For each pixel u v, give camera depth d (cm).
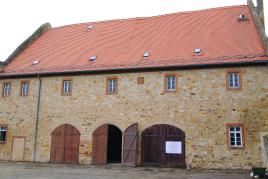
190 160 2130
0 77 2758
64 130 2486
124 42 2725
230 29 2464
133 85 2348
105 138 2364
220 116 2111
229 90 2117
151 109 2275
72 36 3083
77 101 2484
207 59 2197
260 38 2214
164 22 2853
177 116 2206
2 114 2703
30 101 2625
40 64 2730
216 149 2086
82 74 2508
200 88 2183
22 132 2608
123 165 2267
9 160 2608
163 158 2195
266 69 2064
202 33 2522
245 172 1916
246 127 2047
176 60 2283
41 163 2442
